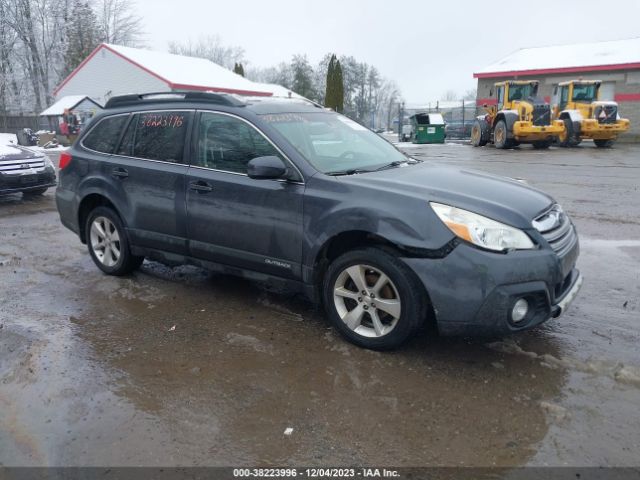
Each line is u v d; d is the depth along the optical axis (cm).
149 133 498
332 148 441
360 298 378
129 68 3488
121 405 318
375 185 374
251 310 455
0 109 4441
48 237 734
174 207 467
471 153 2050
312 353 377
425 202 350
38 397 327
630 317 427
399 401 316
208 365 362
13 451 279
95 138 548
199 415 307
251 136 428
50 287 520
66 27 4959
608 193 995
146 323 431
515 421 295
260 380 342
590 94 2302
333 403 316
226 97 456
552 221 366
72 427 298
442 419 299
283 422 299
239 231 428
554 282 340
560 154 1939
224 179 433
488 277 327
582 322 419
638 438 279
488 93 3359
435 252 339
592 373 343
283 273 415
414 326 359
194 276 545
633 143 2617
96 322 435
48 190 1178
